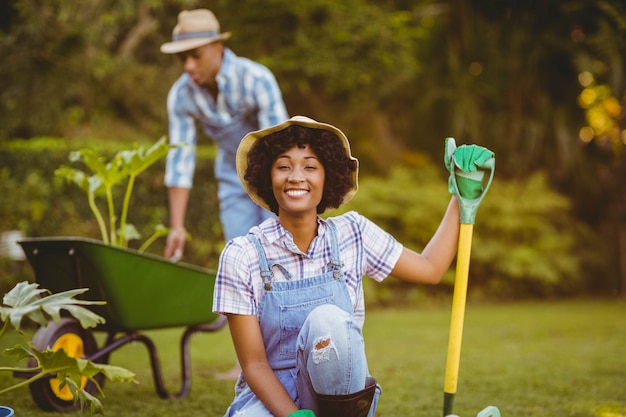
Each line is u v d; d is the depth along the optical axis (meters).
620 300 8.37
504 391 3.62
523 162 9.36
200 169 6.89
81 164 6.17
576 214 9.64
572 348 4.98
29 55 7.87
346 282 2.17
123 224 3.49
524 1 9.45
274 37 8.43
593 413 3.18
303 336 1.94
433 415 3.14
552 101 9.61
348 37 8.16
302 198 2.08
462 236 2.12
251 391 2.11
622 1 8.88
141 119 8.96
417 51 9.55
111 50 8.75
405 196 8.30
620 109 9.16
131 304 3.13
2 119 8.05
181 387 3.66
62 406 3.13
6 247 5.82
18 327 1.88
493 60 9.49
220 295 2.06
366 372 2.00
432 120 9.62
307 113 9.36
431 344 5.19
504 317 6.77
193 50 3.84
